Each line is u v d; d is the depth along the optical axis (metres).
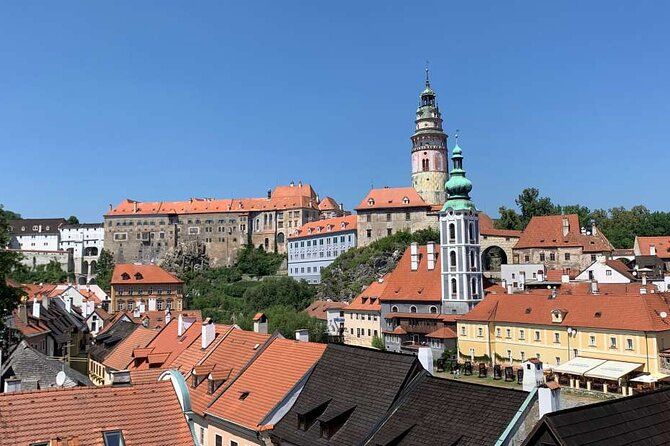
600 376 84.69
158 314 120.12
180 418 32.25
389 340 131.00
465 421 29.98
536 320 101.12
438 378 34.12
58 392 31.08
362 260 191.38
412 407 33.25
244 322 116.50
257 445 39.44
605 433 25.22
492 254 180.75
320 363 41.59
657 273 154.00
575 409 25.70
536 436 24.84
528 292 118.62
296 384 40.69
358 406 35.50
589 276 140.00
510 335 105.88
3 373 54.56
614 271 136.38
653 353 84.88
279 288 185.38
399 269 140.38
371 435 33.03
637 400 28.27
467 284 122.69
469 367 108.44
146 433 30.88
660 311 89.81
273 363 45.59
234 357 51.06
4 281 64.69
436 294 128.75
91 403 31.22
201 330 63.19
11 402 29.67
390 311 134.25
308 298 187.38
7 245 71.25
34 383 48.06
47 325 92.31
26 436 28.59
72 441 28.03
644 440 26.05
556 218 170.25
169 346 66.44
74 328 107.19
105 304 172.38
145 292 178.62
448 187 126.94
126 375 35.12
